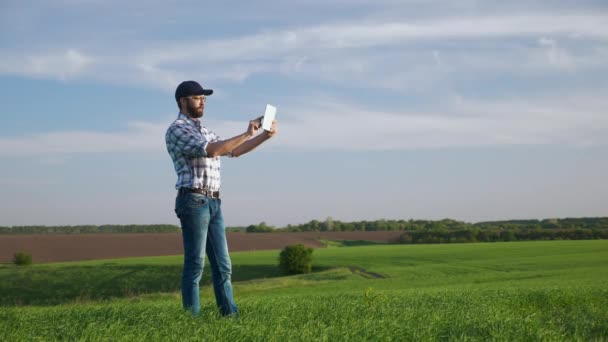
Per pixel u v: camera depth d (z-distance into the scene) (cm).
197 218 604
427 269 5916
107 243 8369
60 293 5144
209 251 638
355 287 4106
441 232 11469
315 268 6794
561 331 608
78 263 6906
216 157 624
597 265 5691
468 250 8406
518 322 625
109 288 5406
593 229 11769
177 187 607
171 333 500
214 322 554
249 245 9256
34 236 8681
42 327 543
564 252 7581
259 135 631
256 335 490
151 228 12550
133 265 6481
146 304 839
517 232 11594
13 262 6881
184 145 589
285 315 631
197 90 613
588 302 1052
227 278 641
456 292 1355
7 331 525
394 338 520
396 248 9275
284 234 10694
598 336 625
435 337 528
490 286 3167
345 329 529
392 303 852
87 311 683
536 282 3506
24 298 4931
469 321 622
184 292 619
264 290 4334
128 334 484
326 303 814
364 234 11444
